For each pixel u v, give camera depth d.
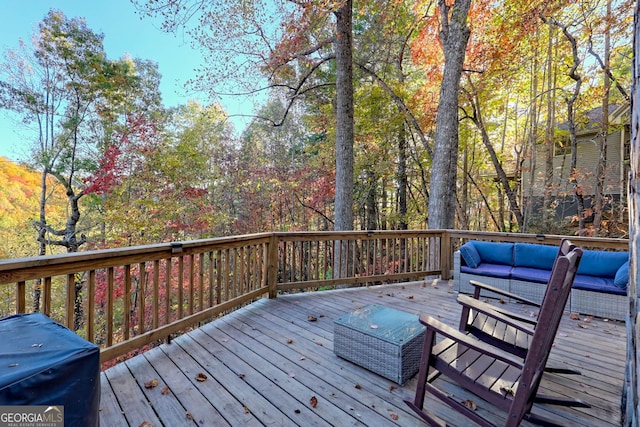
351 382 2.19
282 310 3.67
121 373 2.26
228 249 3.41
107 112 10.70
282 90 9.94
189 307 2.96
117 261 2.29
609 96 8.38
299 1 6.66
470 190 13.14
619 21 6.99
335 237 4.56
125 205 9.00
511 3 7.57
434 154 6.62
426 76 10.27
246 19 6.95
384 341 2.23
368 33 9.06
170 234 9.62
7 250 12.22
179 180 9.65
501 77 8.80
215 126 12.72
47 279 1.91
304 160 12.96
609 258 3.73
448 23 7.39
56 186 12.03
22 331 1.27
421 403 1.82
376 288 4.71
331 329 3.11
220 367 2.37
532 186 10.20
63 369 1.04
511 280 4.02
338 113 7.12
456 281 4.45
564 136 10.20
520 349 2.03
